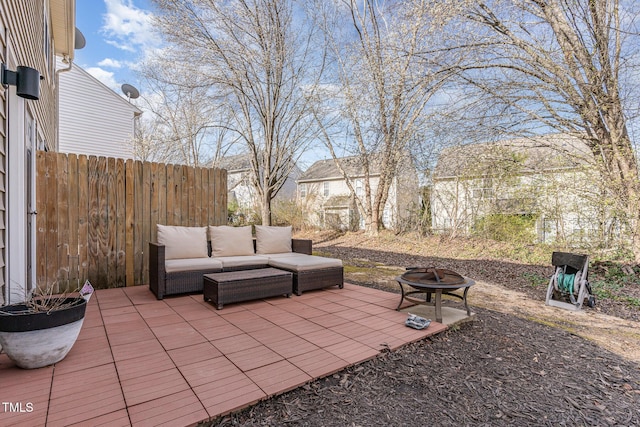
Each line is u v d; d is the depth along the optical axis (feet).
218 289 12.70
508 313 13.67
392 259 29.96
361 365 8.46
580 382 7.97
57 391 6.70
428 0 24.81
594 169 22.82
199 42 28.99
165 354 8.61
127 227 16.61
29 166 12.64
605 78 21.04
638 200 20.83
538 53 22.68
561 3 21.13
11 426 5.54
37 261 14.28
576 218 25.73
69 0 20.56
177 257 15.65
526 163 27.89
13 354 7.34
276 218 55.36
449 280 11.96
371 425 6.18
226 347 9.14
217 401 6.48
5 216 9.10
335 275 16.49
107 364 7.97
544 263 25.61
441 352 9.46
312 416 6.39
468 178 33.65
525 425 6.30
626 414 6.72
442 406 6.84
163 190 17.74
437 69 26.37
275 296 15.07
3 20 8.73
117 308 12.80
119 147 41.91
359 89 34.96
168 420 5.85
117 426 5.64
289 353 8.83
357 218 52.03
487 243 32.91
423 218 38.86
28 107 11.61
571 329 11.87
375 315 12.29
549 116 23.47
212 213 19.39
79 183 15.38
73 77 38.50
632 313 14.05
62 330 7.83
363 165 43.47
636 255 21.54
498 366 8.70
